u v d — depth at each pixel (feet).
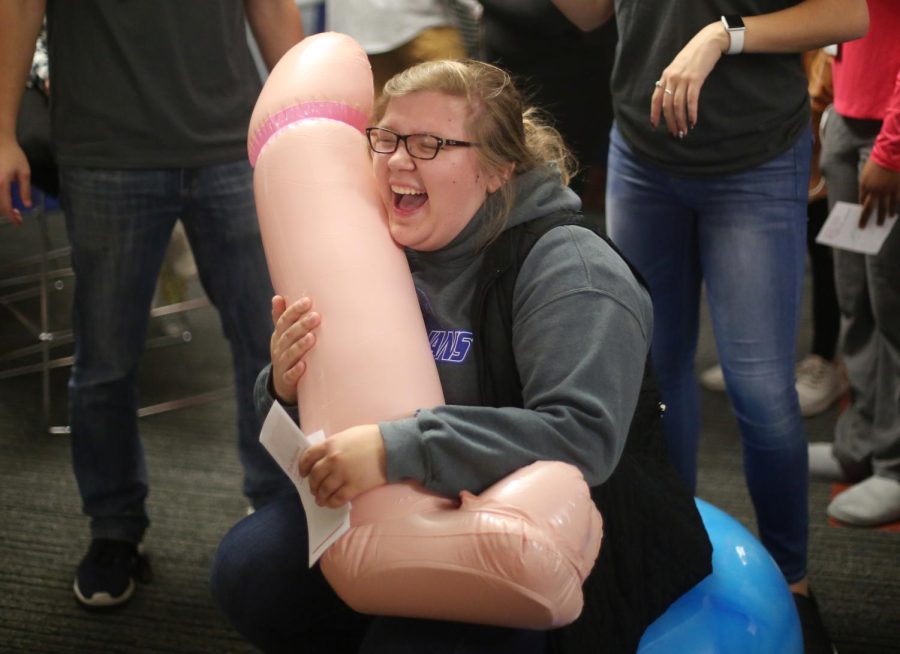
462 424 3.73
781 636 4.43
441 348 4.24
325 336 3.95
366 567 3.67
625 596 4.19
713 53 5.37
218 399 9.46
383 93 4.20
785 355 5.90
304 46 4.65
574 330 3.91
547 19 8.07
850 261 7.48
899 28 6.38
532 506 3.54
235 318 6.61
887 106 6.56
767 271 5.79
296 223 4.13
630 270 4.21
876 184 6.27
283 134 4.30
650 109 5.85
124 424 6.72
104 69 5.91
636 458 4.40
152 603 6.82
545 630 3.97
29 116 7.68
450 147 4.01
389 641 3.94
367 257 4.06
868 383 7.66
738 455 8.38
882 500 7.34
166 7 5.84
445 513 3.66
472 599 3.57
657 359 6.53
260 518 4.75
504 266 4.14
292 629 4.70
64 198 6.18
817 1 5.44
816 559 7.07
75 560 7.23
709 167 5.74
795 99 5.72
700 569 4.40
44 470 8.34
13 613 6.72
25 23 5.96
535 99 8.40
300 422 4.05
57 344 10.25
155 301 10.66
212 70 6.06
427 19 8.48
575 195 4.39
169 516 7.73
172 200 6.21
